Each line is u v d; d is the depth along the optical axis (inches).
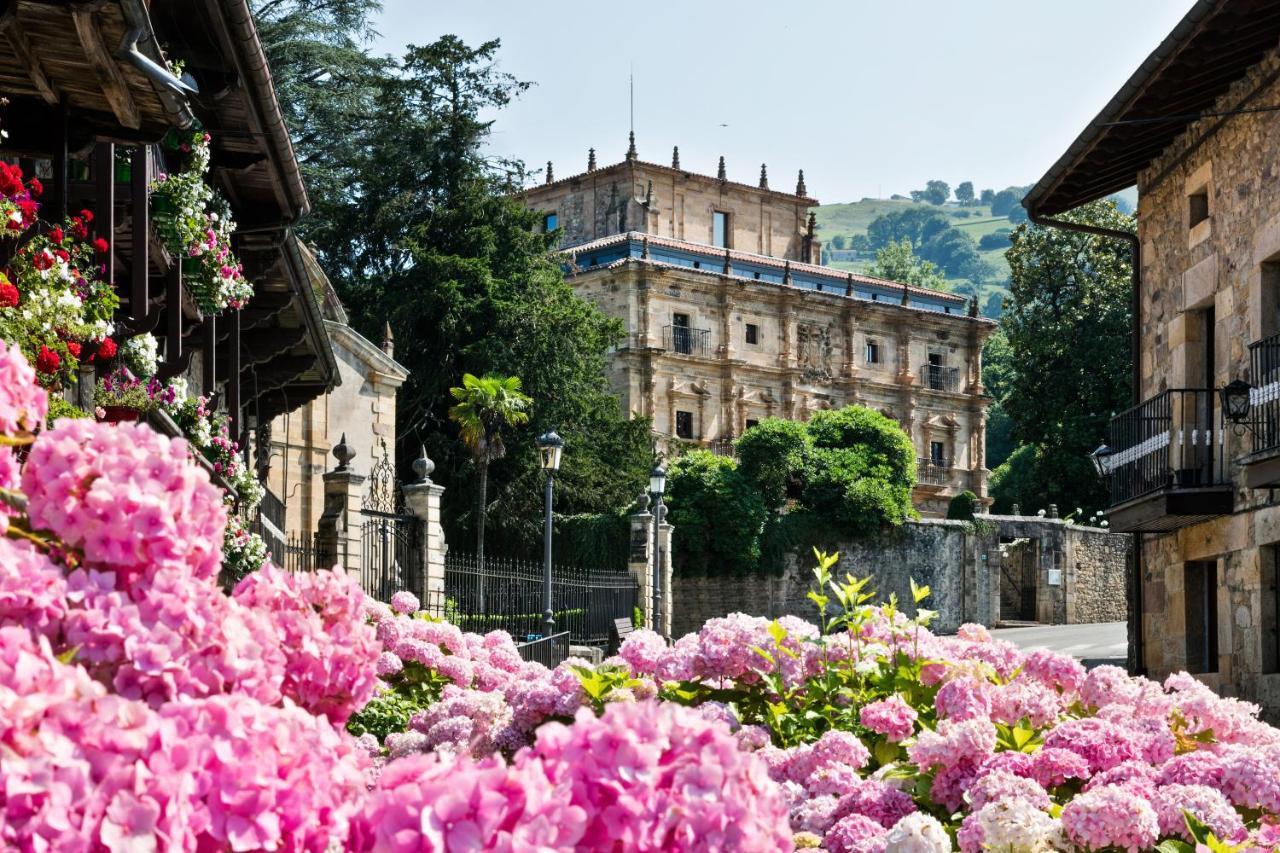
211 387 631.2
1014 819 192.2
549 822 112.9
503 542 2187.5
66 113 434.0
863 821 209.5
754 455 2354.8
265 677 140.6
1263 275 687.7
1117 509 826.2
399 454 2190.0
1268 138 677.3
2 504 135.5
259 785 115.5
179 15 506.6
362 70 2358.5
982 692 250.7
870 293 3324.3
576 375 2220.7
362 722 374.6
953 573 2464.3
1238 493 724.0
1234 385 687.1
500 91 2377.0
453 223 2251.5
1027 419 2753.4
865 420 2458.2
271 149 608.7
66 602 129.2
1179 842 194.2
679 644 295.7
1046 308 2773.1
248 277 721.0
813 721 280.2
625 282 2928.2
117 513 132.3
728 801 117.8
